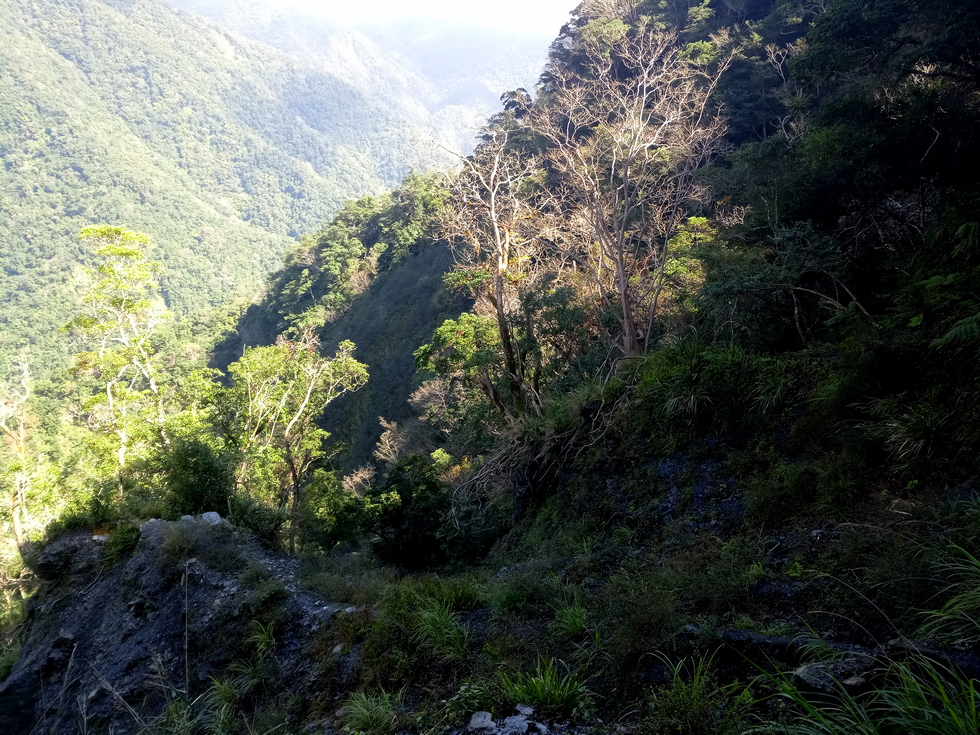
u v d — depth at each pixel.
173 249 177.75
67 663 9.88
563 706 4.43
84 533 12.48
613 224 17.64
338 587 8.48
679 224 21.19
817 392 7.57
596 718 4.31
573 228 18.70
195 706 7.59
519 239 17.09
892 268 10.10
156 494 12.84
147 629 9.22
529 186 27.17
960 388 5.79
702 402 8.82
